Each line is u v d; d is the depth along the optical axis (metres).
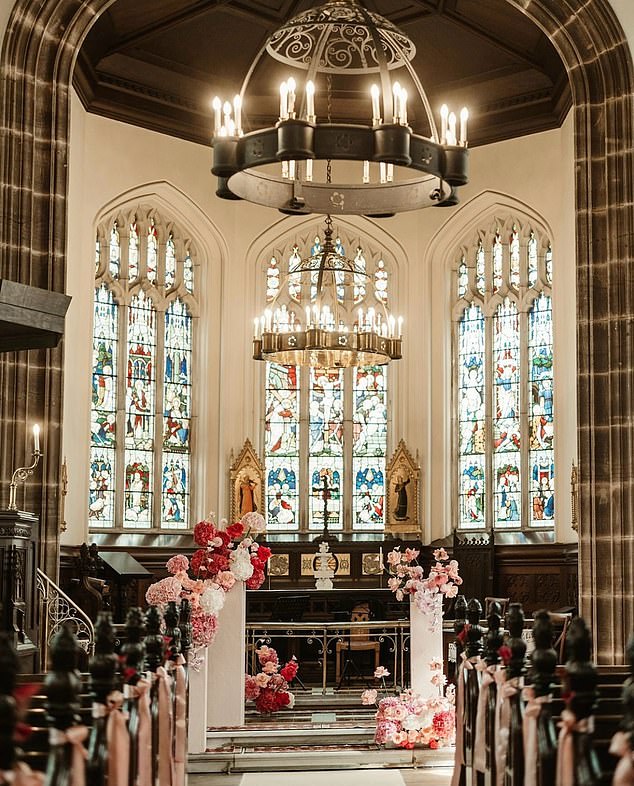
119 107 24.56
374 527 26.25
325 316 20.31
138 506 24.92
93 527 24.19
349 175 26.44
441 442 26.22
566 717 6.42
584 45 19.38
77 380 23.45
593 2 19.14
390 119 12.03
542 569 24.27
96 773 7.12
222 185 13.14
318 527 26.12
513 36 23.62
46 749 7.29
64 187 18.75
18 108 18.48
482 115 25.83
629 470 18.72
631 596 18.50
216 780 13.64
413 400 26.41
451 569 15.75
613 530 18.69
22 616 13.38
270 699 17.16
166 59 24.72
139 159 24.94
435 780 13.48
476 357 26.25
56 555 18.16
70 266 23.02
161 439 25.36
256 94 26.28
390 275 26.84
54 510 18.20
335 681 22.08
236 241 26.30
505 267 25.98
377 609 22.62
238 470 25.59
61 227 18.66
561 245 24.69
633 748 5.19
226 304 26.12
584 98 19.47
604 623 18.58
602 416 18.95
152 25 23.17
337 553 25.08
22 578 13.48
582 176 19.41
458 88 25.84
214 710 15.90
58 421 18.36
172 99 25.30
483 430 25.92
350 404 26.55
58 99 18.78
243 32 24.27
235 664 15.98
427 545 25.72
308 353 19.98
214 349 26.03
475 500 25.89
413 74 13.17
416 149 12.03
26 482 18.06
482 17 23.20
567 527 24.12
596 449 18.92
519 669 9.02
